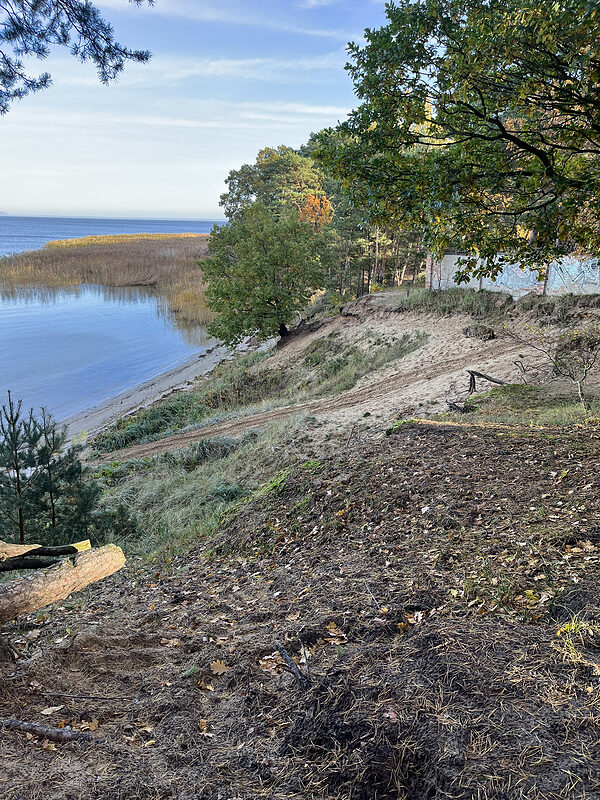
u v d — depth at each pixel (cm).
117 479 1891
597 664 326
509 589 452
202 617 606
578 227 841
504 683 321
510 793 252
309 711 336
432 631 391
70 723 381
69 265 8156
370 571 588
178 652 502
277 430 1775
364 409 1834
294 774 297
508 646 359
